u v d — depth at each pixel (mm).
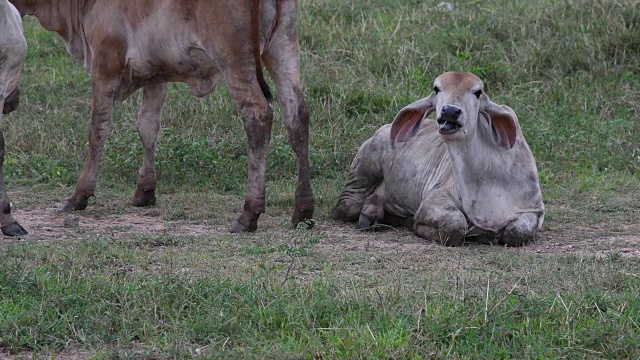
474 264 13102
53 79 24297
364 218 16141
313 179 19578
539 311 10594
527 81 23844
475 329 10078
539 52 24469
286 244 13977
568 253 14031
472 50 24922
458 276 12180
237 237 14898
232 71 15141
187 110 22109
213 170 19594
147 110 17359
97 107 16797
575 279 12062
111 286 11305
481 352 9719
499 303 10672
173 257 13273
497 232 14719
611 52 24594
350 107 22344
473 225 14773
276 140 20641
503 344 9852
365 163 16609
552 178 19250
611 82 23469
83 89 23969
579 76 23828
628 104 22656
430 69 24047
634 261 13164
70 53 17859
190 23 15398
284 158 19984
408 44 24625
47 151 20828
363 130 21328
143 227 15914
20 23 15250
